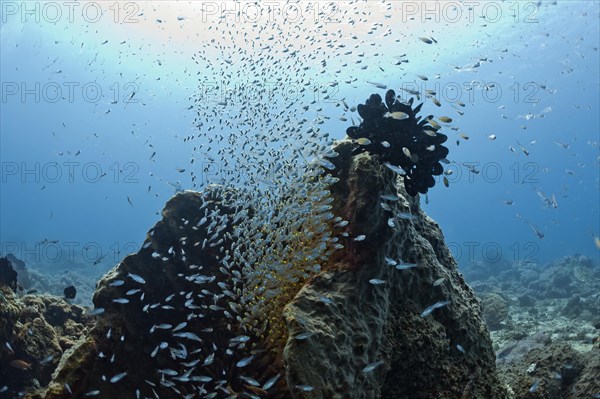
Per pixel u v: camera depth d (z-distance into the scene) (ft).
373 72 103.50
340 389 12.55
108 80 178.81
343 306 14.05
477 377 16.28
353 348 13.52
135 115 220.84
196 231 18.28
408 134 16.35
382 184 15.57
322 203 15.78
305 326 12.73
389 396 14.88
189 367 15.92
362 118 17.10
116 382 15.70
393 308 15.79
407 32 95.30
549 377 20.72
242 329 15.67
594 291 62.23
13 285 27.04
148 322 16.71
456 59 128.47
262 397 13.88
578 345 34.04
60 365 15.83
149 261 17.52
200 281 16.49
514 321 46.80
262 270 15.70
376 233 15.17
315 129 17.24
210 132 20.95
